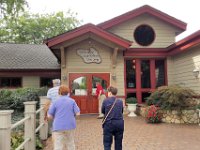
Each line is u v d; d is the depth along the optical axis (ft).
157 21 53.36
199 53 41.34
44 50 66.28
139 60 51.16
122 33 52.49
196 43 39.06
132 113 46.34
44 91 44.27
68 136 17.99
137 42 52.70
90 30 45.09
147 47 52.49
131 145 24.71
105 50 48.44
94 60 48.08
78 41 46.26
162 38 53.11
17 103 41.73
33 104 21.39
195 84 42.75
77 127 34.88
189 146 24.09
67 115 17.76
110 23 51.34
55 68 53.26
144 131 31.78
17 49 65.10
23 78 53.42
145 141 26.32
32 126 21.30
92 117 44.55
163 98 39.93
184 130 32.30
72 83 47.50
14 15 57.26
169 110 38.78
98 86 45.88
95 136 29.04
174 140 26.63
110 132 18.98
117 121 18.93
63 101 17.98
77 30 44.62
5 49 64.23
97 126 35.60
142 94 50.90
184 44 43.29
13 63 54.70
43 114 27.22
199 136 28.48
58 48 45.37
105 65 48.34
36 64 54.95
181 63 48.01
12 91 44.11
